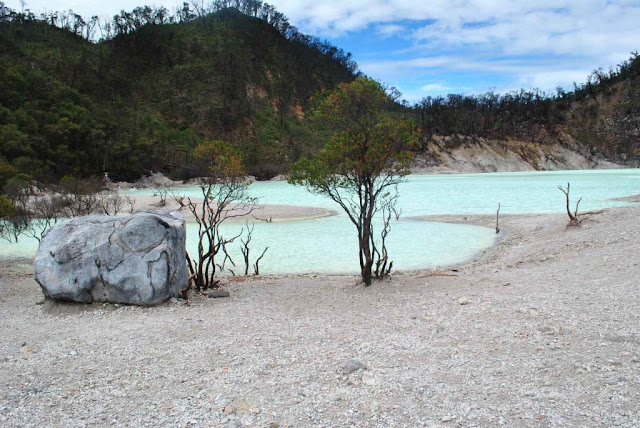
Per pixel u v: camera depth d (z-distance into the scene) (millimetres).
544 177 89188
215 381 6273
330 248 23109
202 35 165500
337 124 13055
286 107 155375
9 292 13859
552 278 12273
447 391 5594
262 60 167375
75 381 6430
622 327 7367
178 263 11844
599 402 5031
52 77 109750
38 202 40281
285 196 58156
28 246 25531
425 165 122438
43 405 5641
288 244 24422
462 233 26391
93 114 98375
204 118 133625
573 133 151000
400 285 13086
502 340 7320
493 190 57969
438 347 7246
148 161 94062
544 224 25656
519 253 18625
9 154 71500
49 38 137500
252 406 5398
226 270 18266
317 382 6090
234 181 16500
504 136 140250
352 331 8531
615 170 125125
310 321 9500
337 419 5020
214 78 148125
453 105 147875
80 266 11016
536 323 8062
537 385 5586
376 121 12859
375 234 26703
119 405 5598
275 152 125750
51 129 81250
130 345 8062
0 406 5621
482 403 5219
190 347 7859
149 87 139125
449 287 12383
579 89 178250
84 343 8273
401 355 6977
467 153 129125
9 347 8188
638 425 4512
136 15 159375
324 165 13008
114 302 11031
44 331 9234
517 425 4680
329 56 198750
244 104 141750
